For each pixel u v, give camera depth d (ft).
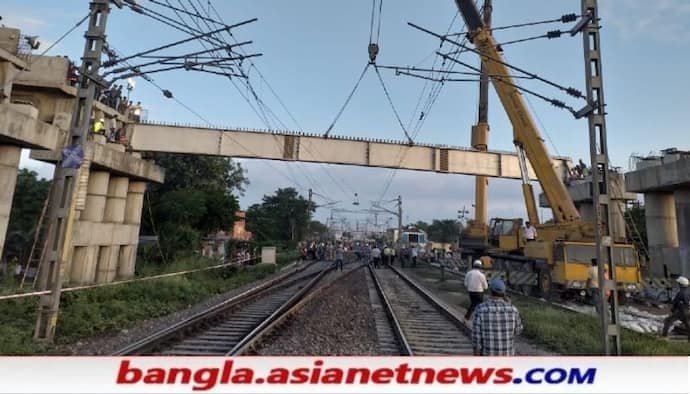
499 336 16.24
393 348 29.78
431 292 66.33
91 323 32.19
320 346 29.60
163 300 47.01
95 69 30.40
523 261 65.41
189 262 82.53
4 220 48.32
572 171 96.48
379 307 49.21
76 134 30.04
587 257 53.42
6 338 26.86
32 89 72.64
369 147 91.04
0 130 43.80
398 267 125.08
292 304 49.06
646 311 54.95
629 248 55.57
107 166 65.62
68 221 29.40
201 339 30.42
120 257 78.13
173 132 84.48
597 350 30.32
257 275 87.10
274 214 273.75
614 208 79.00
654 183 68.39
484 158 94.17
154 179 83.30
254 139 87.20
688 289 37.24
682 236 67.77
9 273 57.26
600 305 26.63
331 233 362.33
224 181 143.33
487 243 86.38
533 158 58.34
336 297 55.52
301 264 132.26
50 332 28.12
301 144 88.89
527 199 62.03
